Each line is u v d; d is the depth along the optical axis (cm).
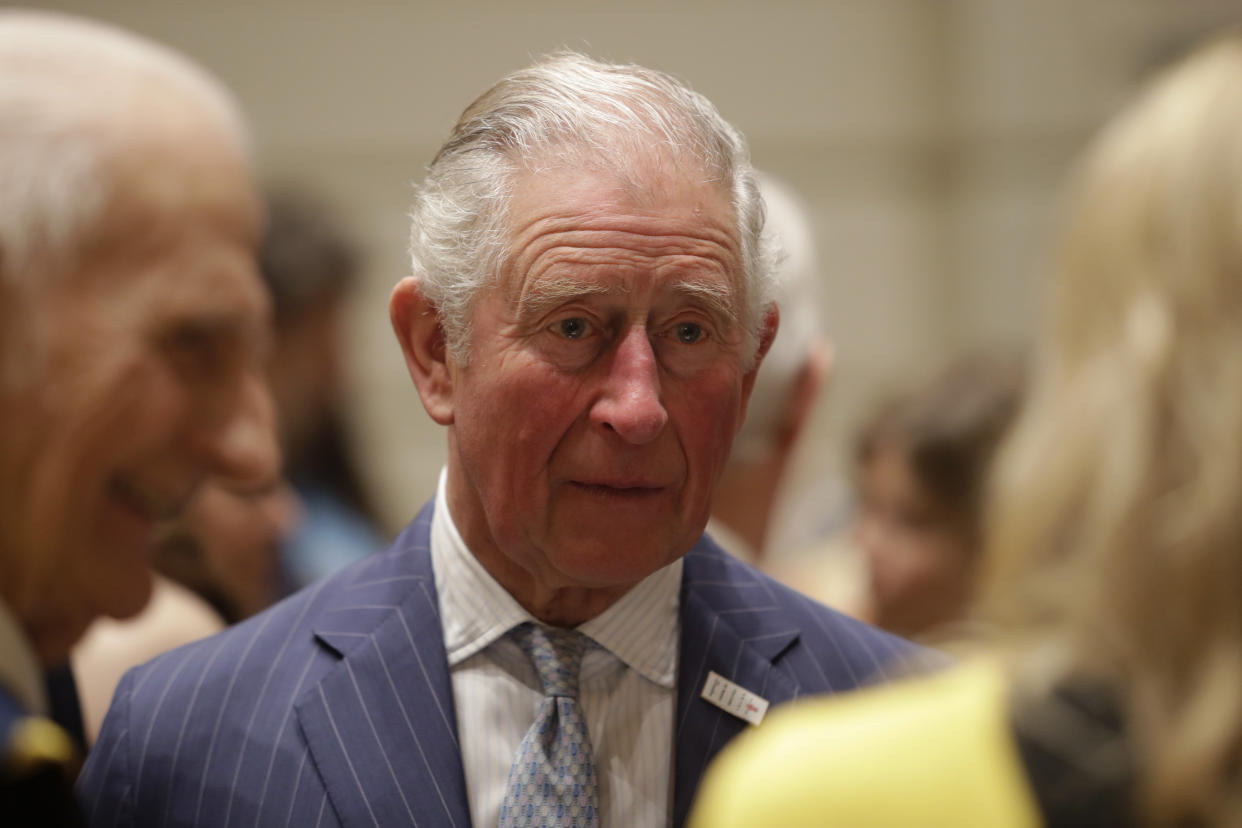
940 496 644
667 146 343
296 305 736
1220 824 206
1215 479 210
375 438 1364
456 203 353
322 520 748
